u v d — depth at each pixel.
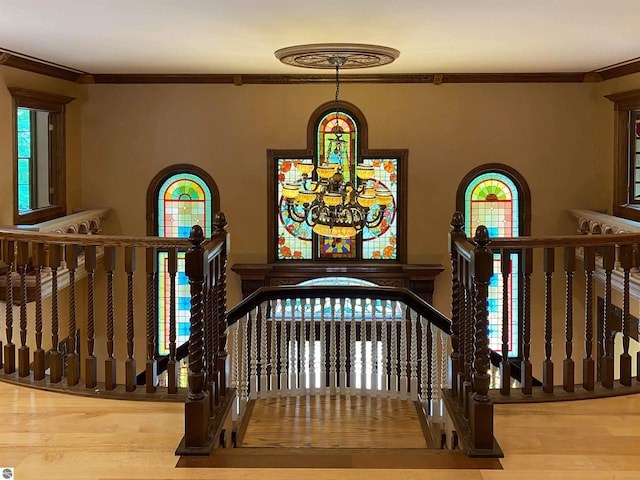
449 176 8.47
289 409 4.67
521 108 8.38
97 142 8.45
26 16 5.05
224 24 5.32
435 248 8.55
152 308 3.69
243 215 8.55
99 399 3.64
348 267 8.43
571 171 8.42
